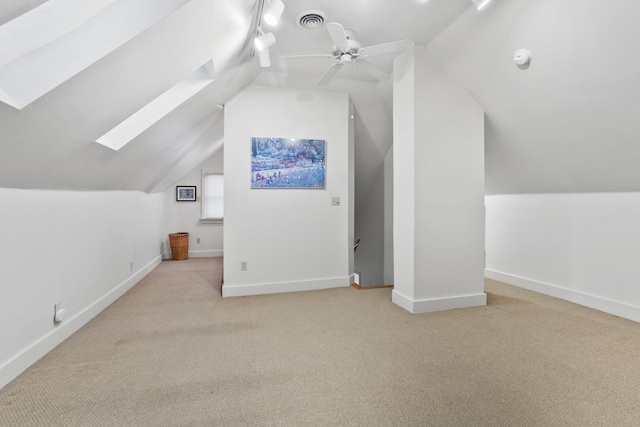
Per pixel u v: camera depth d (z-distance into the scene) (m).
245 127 3.57
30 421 1.52
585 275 3.20
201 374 1.94
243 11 2.04
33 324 2.08
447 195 3.05
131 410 1.60
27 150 1.63
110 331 2.59
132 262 4.07
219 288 3.91
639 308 2.76
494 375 1.91
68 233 2.50
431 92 2.97
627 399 1.67
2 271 1.81
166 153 3.58
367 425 1.49
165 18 1.46
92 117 1.80
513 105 2.87
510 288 3.85
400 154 3.15
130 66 1.65
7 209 1.84
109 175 2.89
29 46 1.27
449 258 3.08
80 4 1.29
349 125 3.94
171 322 2.78
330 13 2.43
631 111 2.24
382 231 5.39
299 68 3.48
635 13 1.79
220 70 2.62
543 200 3.64
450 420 1.52
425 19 2.54
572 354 2.16
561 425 1.48
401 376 1.91
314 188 3.79
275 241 3.68
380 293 3.62
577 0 1.93
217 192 6.43
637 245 2.79
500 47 2.51
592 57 2.11
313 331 2.57
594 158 2.78
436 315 2.91
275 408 1.62
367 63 2.77
